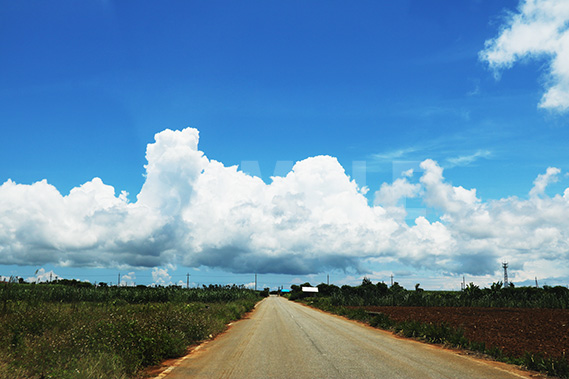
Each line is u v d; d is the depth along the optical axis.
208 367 9.62
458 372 9.23
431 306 49.56
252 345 13.82
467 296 53.22
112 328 10.83
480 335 16.75
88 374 7.32
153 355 10.08
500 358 11.22
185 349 12.20
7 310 14.60
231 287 63.41
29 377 7.26
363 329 20.84
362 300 53.97
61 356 8.59
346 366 9.81
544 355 10.70
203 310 26.41
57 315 13.77
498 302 47.75
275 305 59.56
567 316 28.72
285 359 10.82
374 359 10.92
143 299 38.09
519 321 24.06
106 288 40.00
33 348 8.98
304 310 44.09
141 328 11.55
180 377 8.48
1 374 7.09
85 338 10.21
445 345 13.95
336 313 37.09
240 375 8.70
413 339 16.38
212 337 16.16
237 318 28.39
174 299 42.03
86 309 18.33
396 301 52.12
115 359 8.56
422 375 8.79
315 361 10.51
